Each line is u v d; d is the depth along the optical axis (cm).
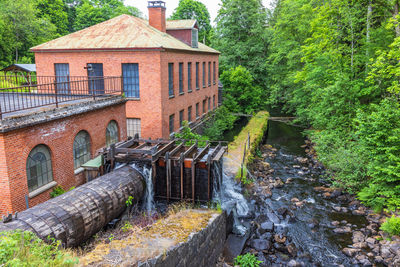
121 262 641
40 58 2184
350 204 1564
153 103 2067
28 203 1032
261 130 2794
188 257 845
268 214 1449
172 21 2786
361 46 2167
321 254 1180
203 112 3216
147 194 1311
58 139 1160
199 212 1133
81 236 926
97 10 6094
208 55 3206
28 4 4494
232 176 1738
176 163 1322
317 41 2531
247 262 1100
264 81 4519
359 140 1655
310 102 2875
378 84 1967
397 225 1227
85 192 1021
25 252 572
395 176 1356
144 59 2016
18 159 984
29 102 1367
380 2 1977
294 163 2256
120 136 1633
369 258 1139
